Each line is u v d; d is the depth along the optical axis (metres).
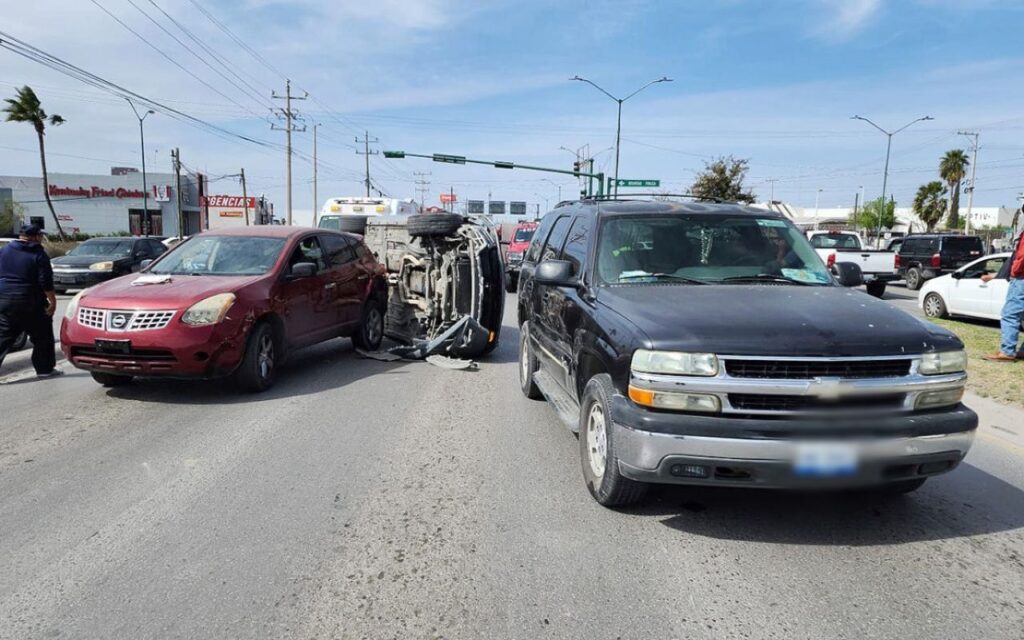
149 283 7.36
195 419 6.43
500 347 10.97
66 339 6.97
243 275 7.86
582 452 4.66
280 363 7.92
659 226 5.46
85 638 3.00
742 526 4.15
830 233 22.39
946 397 3.77
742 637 3.04
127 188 69.94
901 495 4.66
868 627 3.12
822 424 3.58
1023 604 3.31
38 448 5.54
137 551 3.79
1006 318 9.26
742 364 3.64
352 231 12.71
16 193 66.75
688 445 3.60
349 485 4.80
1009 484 4.93
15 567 3.62
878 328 3.85
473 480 4.91
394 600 3.33
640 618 3.18
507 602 3.31
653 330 3.87
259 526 4.12
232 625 3.11
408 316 11.12
